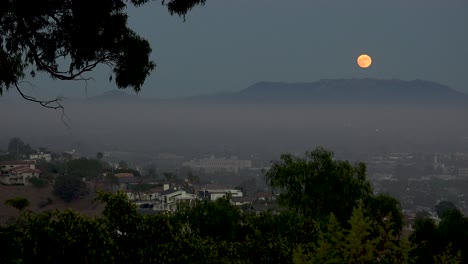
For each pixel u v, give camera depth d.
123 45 22.59
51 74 23.03
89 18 21.73
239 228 26.56
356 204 33.59
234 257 17.56
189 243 15.36
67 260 14.07
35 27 22.67
